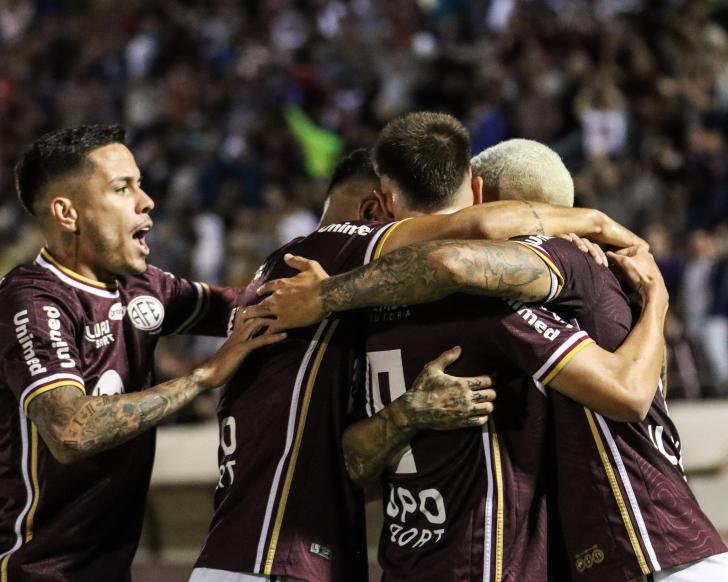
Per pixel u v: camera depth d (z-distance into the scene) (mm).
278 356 7043
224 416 7223
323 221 8250
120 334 7562
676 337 18844
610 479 6559
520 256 6508
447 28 34844
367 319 7016
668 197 24484
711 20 30703
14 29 43969
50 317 7102
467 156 7359
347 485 7004
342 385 7031
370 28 35688
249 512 6840
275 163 30359
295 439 6879
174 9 40125
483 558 6492
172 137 33844
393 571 6828
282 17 38531
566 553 6734
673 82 27844
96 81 38250
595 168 25188
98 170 7395
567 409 6656
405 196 7293
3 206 34062
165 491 13383
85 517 7273
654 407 6828
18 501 7223
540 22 32500
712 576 6488
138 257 7547
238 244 26766
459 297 6695
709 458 12094
